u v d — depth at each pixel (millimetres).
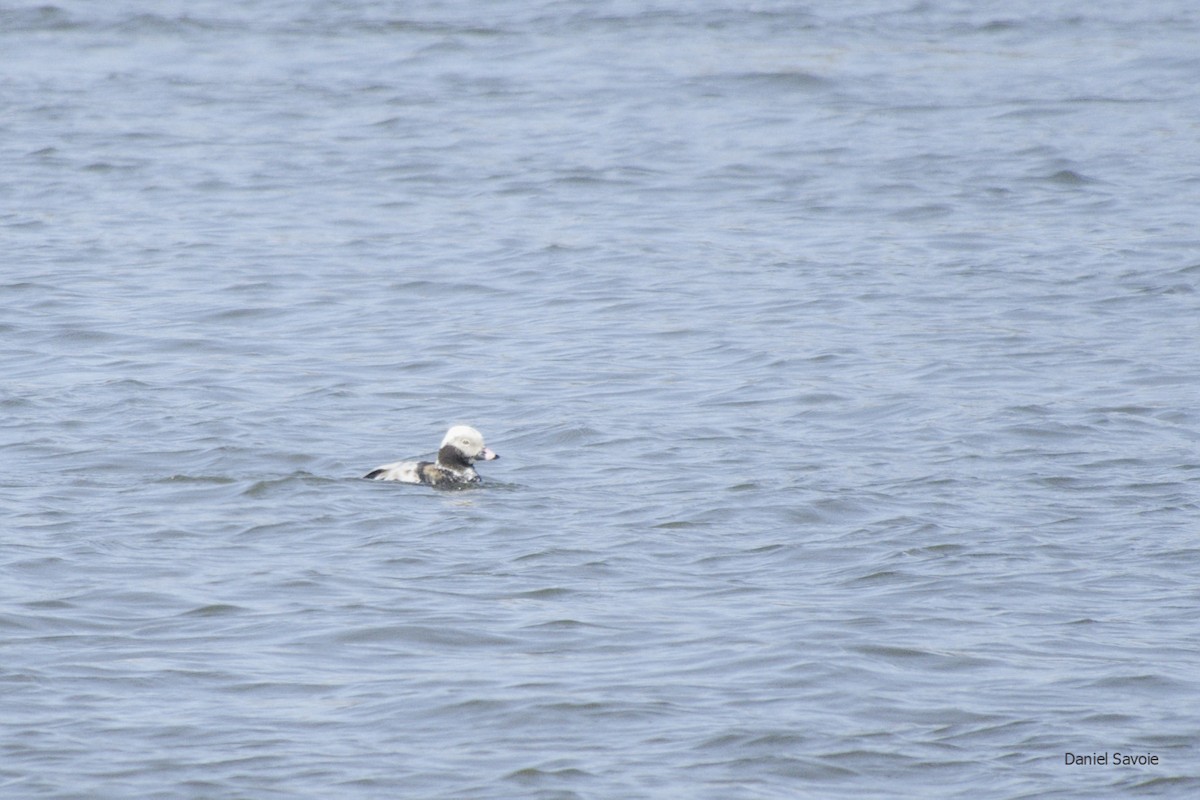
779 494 36906
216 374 48250
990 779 23391
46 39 109312
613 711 25297
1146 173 77312
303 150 83875
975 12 116250
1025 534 34125
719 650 27734
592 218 70688
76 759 23641
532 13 117250
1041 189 74875
